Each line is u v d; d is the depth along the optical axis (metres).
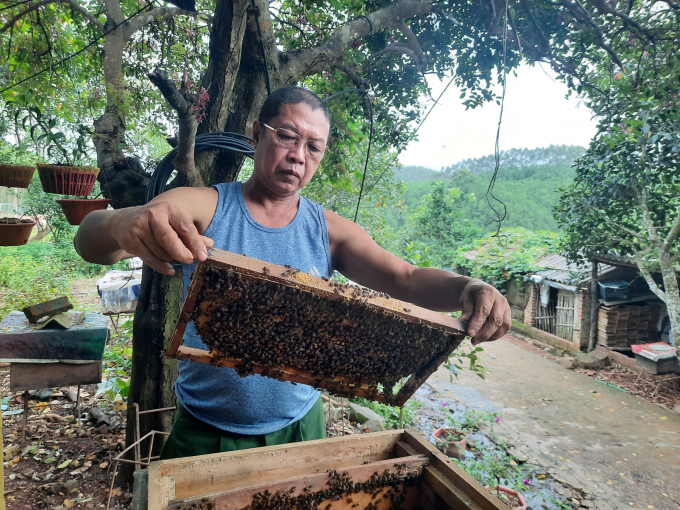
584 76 6.23
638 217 10.60
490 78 5.61
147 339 3.87
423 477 2.01
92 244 1.73
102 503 3.99
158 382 3.93
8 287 14.68
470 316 1.84
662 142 8.36
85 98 5.92
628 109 6.82
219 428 2.10
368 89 5.41
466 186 23.72
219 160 3.82
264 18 3.83
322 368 1.85
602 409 9.03
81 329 4.86
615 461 6.97
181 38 6.15
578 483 6.28
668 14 5.77
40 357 4.71
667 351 10.18
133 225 1.35
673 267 9.47
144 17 4.70
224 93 3.69
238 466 1.88
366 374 1.93
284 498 1.80
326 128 2.03
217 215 1.96
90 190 4.90
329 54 4.55
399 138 6.40
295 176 1.95
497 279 16.81
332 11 5.76
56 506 3.91
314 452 2.02
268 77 3.74
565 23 5.54
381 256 2.26
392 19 5.00
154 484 1.67
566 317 13.59
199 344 1.99
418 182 28.95
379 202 12.80
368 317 1.70
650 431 8.07
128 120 5.58
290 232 2.07
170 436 2.21
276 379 1.98
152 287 3.85
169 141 3.64
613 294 12.36
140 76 6.18
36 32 5.84
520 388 10.08
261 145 1.98
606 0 5.63
